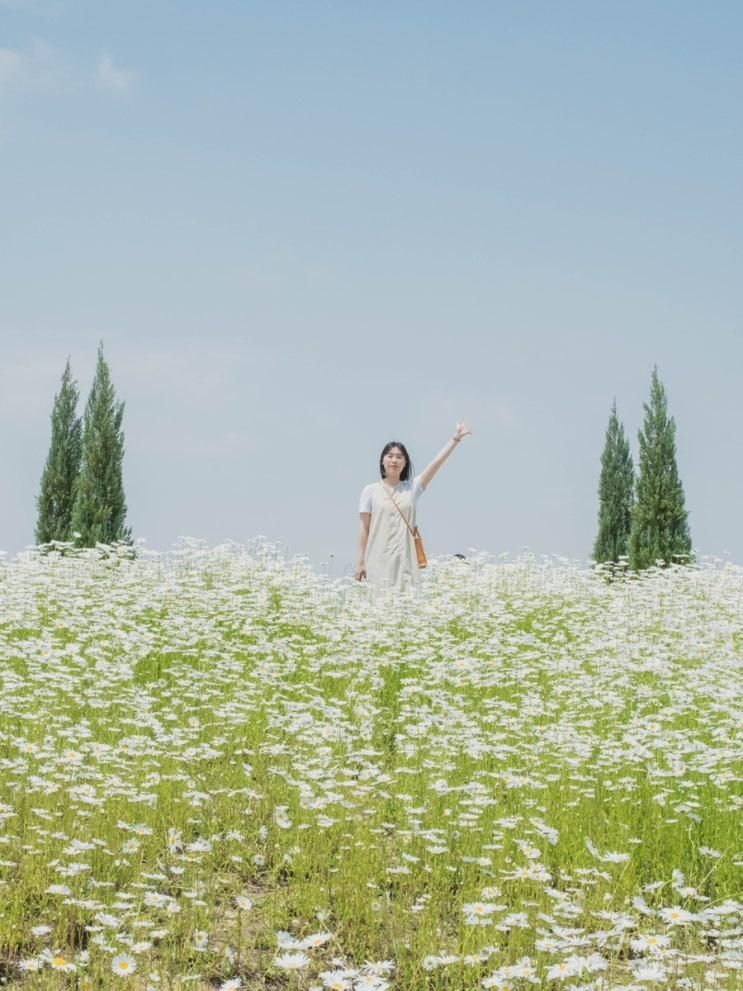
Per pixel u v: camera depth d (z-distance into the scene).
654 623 13.79
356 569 14.27
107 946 5.19
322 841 6.86
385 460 14.28
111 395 21.91
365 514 14.29
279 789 7.64
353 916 5.95
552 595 15.81
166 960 5.34
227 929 5.80
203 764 8.02
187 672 10.45
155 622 12.59
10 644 10.74
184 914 5.81
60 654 9.89
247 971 5.41
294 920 5.91
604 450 25.17
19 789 7.07
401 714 9.38
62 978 5.11
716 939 5.86
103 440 21.64
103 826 6.62
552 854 6.82
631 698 10.16
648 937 5.33
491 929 5.70
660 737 8.54
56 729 8.35
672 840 6.82
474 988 5.16
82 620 11.43
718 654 11.75
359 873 6.36
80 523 21.22
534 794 7.71
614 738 9.01
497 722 9.53
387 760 8.79
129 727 8.72
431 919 5.83
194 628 11.84
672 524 22.44
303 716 8.70
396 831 7.04
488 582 16.19
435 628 12.98
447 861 6.65
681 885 6.27
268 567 15.41
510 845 6.84
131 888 6.02
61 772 7.40
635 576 18.08
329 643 11.34
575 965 4.93
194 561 15.43
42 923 5.55
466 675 10.69
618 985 5.21
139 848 6.40
